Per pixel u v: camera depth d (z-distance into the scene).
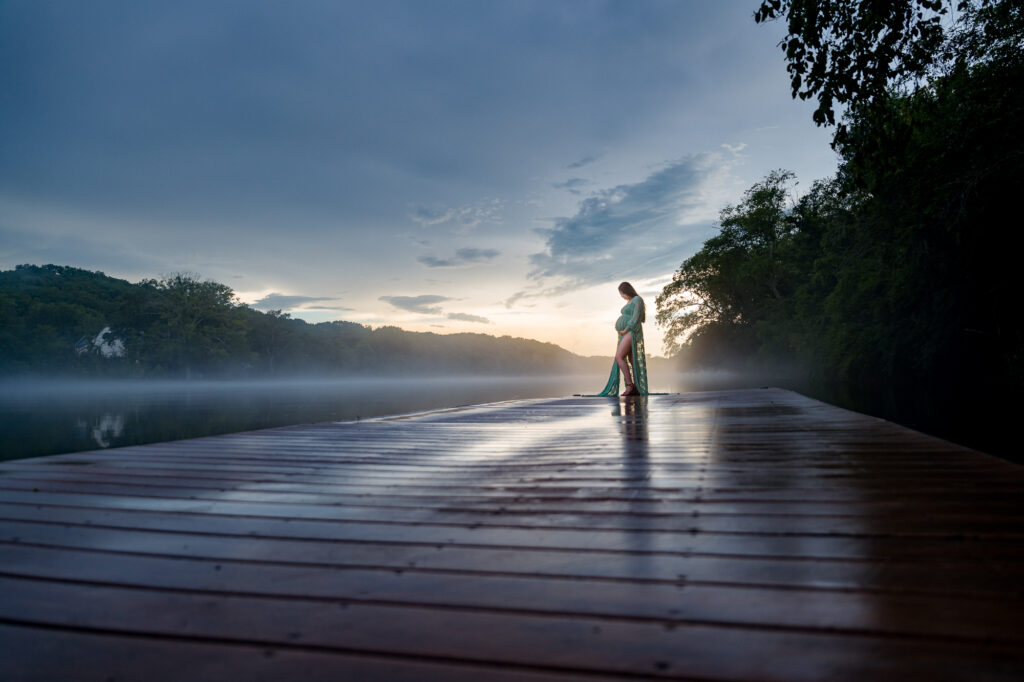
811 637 1.21
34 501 2.85
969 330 15.70
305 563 1.83
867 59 7.70
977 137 11.86
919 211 13.70
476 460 4.18
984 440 6.91
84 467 3.95
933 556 1.70
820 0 7.52
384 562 1.83
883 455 3.63
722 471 3.29
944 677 1.04
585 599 1.47
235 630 1.34
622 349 12.69
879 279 17.27
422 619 1.37
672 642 1.22
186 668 1.17
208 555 1.93
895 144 8.20
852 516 2.20
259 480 3.40
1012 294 14.11
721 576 1.61
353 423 7.58
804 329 27.83
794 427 5.55
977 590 1.43
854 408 11.45
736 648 1.18
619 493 2.83
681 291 39.06
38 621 1.41
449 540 2.07
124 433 13.48
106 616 1.44
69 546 2.05
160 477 3.54
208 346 72.56
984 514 2.17
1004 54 11.05
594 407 10.05
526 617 1.37
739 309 37.91
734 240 35.41
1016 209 12.38
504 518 2.39
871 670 1.07
